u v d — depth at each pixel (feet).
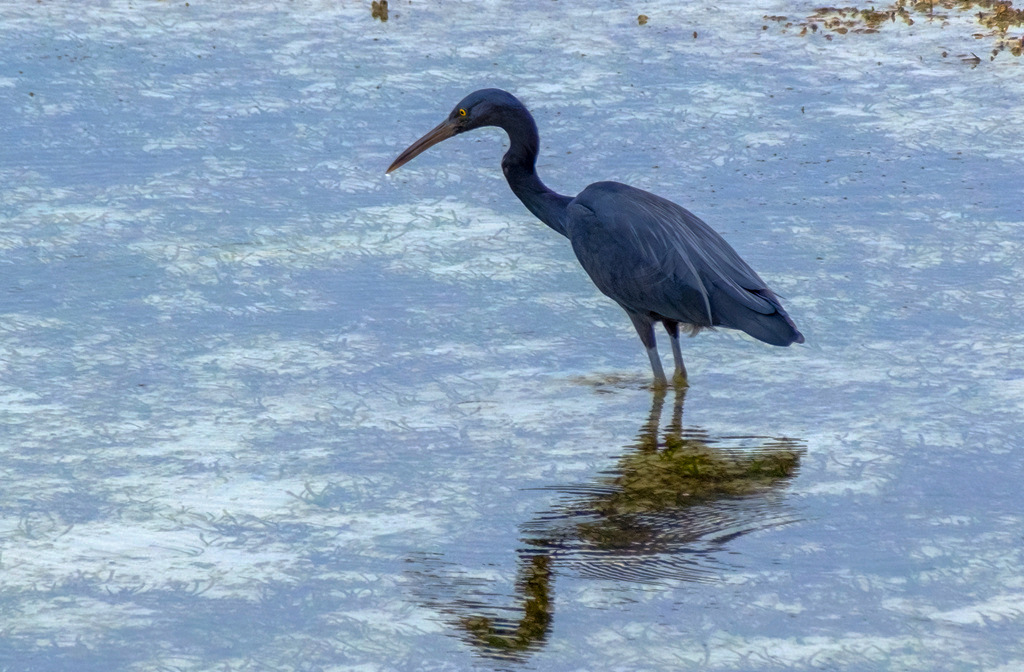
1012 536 31.30
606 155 63.46
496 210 57.47
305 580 29.50
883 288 47.96
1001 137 65.67
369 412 38.70
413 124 68.49
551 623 27.84
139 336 44.14
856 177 60.39
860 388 40.29
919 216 55.31
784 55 80.53
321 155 63.77
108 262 50.65
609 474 34.88
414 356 42.75
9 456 35.60
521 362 42.65
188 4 92.94
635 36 84.89
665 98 72.38
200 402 39.27
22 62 77.97
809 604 28.43
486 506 33.09
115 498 33.35
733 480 34.50
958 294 47.16
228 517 32.40
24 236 53.01
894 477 34.45
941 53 80.38
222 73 76.74
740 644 26.89
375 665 26.30
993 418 37.86
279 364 42.04
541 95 72.90
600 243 41.11
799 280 48.75
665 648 26.76
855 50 81.41
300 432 37.35
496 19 89.20
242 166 62.08
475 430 37.60
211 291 47.96
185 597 28.76
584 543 31.27
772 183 59.72
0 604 28.30
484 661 26.37
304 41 83.71
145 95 72.59
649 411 39.04
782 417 38.45
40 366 41.73
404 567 30.14
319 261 50.98
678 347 40.91
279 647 26.89
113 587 29.09
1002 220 54.65
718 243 40.47
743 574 29.78
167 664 26.25
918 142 65.16
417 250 52.29
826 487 34.04
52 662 26.27
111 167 61.62
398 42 83.46
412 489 34.04
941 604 28.32
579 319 46.21
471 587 29.30
